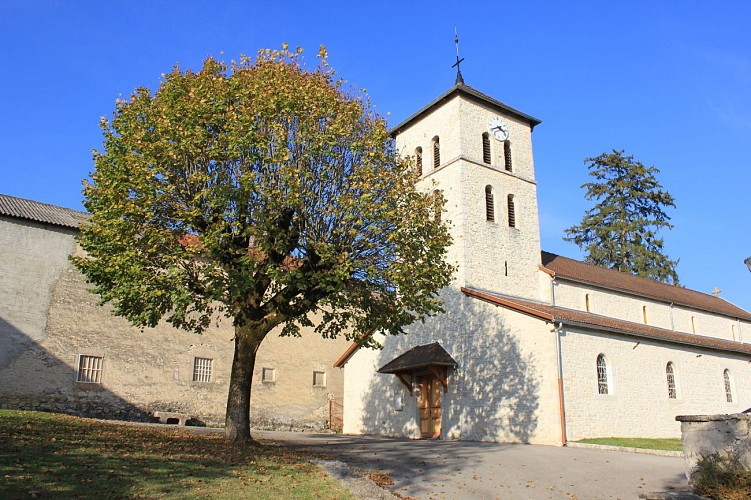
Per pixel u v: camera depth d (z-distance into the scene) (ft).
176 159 53.42
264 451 53.21
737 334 137.18
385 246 58.34
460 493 43.65
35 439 47.14
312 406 109.70
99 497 33.55
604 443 72.49
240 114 54.60
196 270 56.54
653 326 115.34
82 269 54.60
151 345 91.71
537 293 101.65
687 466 39.32
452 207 98.22
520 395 80.53
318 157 57.00
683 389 97.45
